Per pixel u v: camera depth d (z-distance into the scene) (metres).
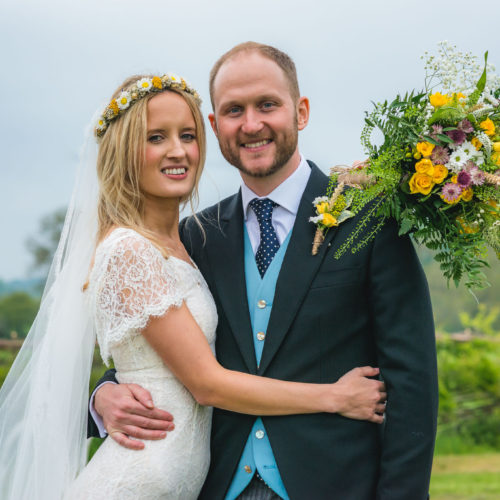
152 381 2.18
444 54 2.15
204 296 2.27
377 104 2.12
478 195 2.03
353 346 2.19
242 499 2.18
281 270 2.22
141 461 2.12
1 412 2.33
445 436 6.95
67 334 2.26
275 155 2.24
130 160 2.25
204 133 2.38
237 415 2.21
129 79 2.33
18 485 2.20
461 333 8.33
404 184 2.08
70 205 2.35
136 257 2.12
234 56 2.28
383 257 2.16
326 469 2.10
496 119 2.11
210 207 2.54
